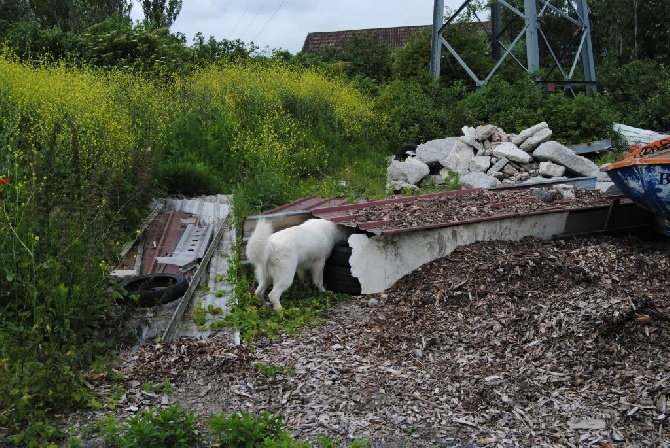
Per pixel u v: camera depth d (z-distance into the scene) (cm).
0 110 1021
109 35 1986
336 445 441
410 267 766
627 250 802
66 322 564
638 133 1781
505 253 772
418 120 1822
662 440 446
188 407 493
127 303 685
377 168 1534
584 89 2311
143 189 952
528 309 639
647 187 827
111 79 1524
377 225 763
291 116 1653
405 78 2308
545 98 1828
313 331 653
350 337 634
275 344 616
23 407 461
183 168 1245
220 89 1648
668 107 2166
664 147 889
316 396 508
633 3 3198
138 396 505
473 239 800
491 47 2603
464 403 500
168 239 934
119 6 3175
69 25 2786
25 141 938
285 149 1383
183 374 537
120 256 833
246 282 754
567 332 583
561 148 1330
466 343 606
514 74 2209
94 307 603
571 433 458
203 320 663
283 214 831
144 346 595
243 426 430
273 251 702
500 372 548
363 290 750
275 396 508
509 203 873
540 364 556
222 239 951
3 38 1894
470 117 1775
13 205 669
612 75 2475
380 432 458
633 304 600
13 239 607
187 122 1455
